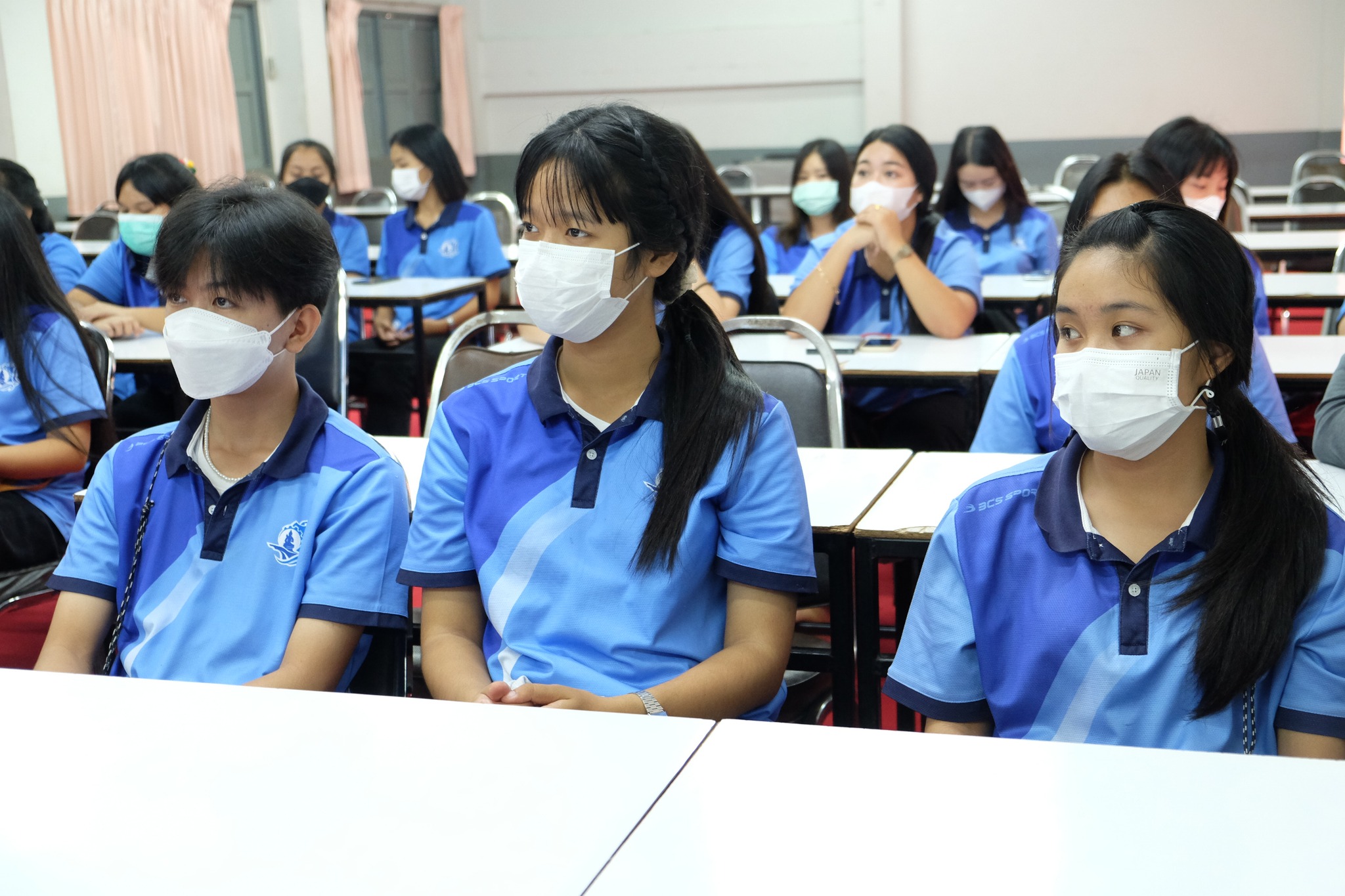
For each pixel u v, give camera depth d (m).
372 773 0.91
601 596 1.35
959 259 3.12
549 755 0.93
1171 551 1.13
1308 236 4.80
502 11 10.70
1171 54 9.45
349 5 9.05
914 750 0.91
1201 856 0.76
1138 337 1.11
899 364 2.68
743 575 1.37
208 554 1.47
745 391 1.39
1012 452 2.05
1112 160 2.04
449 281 4.27
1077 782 0.86
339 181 9.16
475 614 1.45
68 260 3.79
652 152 1.32
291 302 1.47
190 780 0.91
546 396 1.39
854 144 10.16
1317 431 1.80
